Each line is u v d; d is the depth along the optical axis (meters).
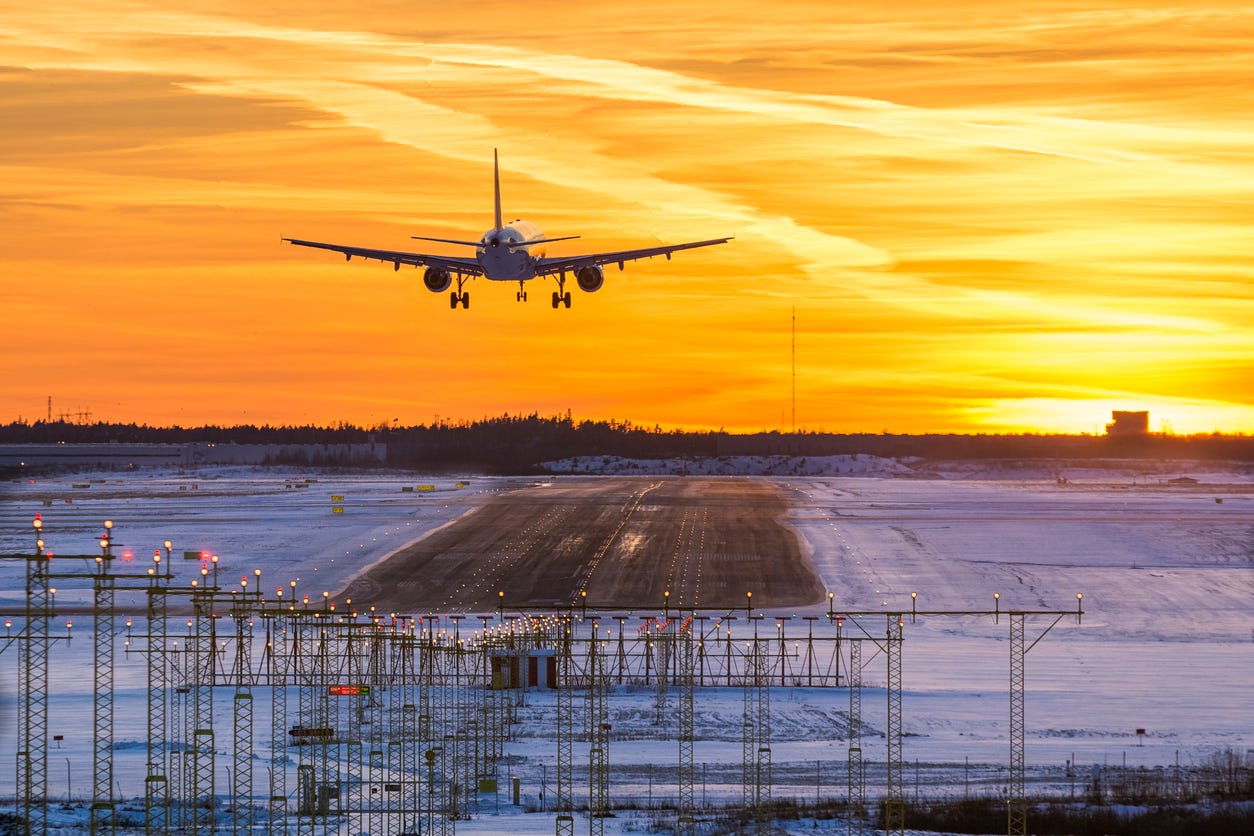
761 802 164.25
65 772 172.50
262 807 162.00
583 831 154.00
